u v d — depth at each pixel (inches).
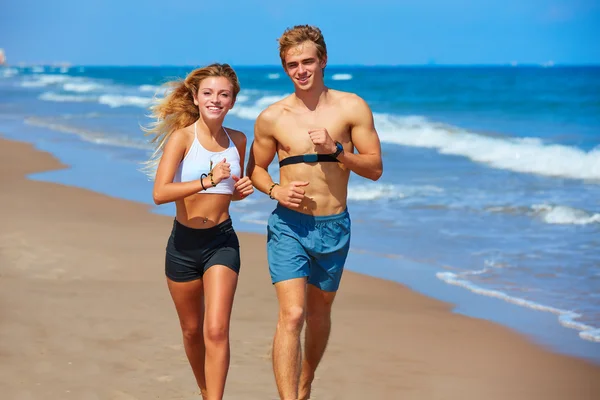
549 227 471.5
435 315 316.5
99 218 511.5
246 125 1085.1
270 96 1907.0
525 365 261.1
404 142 914.1
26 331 281.7
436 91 1955.0
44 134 1107.9
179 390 232.5
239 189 213.0
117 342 272.5
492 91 1803.6
